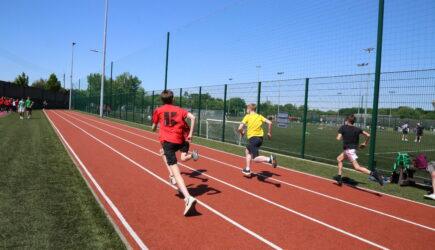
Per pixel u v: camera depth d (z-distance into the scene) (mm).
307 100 13844
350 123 9117
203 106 21781
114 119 38156
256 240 5359
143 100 31641
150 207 6645
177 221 5984
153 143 16672
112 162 11047
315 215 6711
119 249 4602
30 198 6512
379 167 13047
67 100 76562
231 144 18125
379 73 10969
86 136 18609
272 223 6137
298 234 5695
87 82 56500
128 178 8898
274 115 15570
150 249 4863
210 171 10445
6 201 6262
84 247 4602
